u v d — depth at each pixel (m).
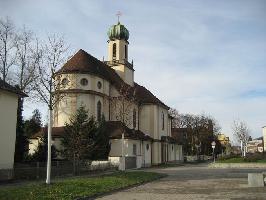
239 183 25.17
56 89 26.17
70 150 38.41
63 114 49.12
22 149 37.47
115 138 49.69
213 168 47.97
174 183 26.23
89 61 54.38
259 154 60.50
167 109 69.38
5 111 29.17
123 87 57.22
